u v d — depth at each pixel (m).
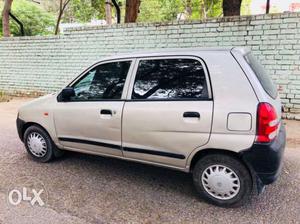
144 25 8.23
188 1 21.08
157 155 3.31
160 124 3.19
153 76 3.33
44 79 10.55
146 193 3.43
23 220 2.90
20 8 18.08
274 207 3.07
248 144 2.81
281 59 6.59
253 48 6.87
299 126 6.09
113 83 3.60
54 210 3.07
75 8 19.06
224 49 3.10
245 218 2.89
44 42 10.18
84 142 3.85
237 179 2.99
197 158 3.16
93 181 3.76
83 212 3.03
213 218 2.90
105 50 9.11
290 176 3.79
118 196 3.37
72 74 9.94
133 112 3.35
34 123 4.30
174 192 3.45
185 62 3.18
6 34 12.66
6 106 9.30
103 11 17.92
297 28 6.28
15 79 11.20
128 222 2.85
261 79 3.03
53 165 4.29
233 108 2.85
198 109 2.98
